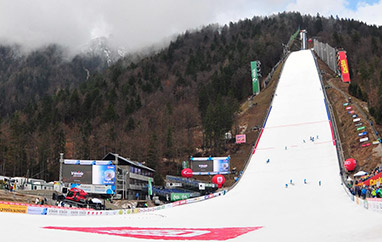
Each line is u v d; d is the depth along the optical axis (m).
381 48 181.38
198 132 115.75
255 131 98.88
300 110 86.94
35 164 88.00
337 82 123.06
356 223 19.62
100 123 132.00
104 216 32.00
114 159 65.38
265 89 137.62
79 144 98.69
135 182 67.50
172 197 60.84
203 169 68.56
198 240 14.34
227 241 14.17
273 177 53.56
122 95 162.62
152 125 126.31
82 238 13.21
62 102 153.62
